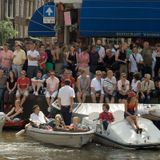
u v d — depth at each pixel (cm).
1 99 4481
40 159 3303
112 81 4391
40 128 3822
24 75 4428
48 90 4366
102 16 4909
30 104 4434
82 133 3622
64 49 4722
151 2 4909
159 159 3369
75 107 4122
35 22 5425
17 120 4291
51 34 5438
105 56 4666
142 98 4400
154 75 4609
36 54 4578
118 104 4138
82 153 3503
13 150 3544
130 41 5912
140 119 3791
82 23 4925
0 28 8838
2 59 4616
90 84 4475
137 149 3650
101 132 3775
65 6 5712
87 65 4606
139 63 4588
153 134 3709
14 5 9894
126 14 4897
